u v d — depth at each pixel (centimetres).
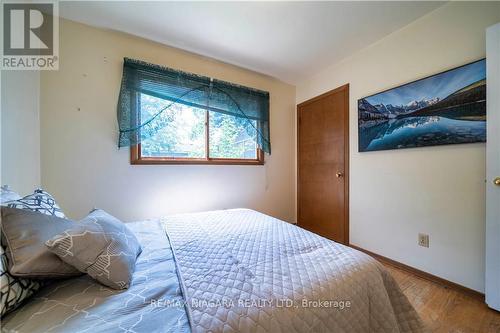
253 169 276
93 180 186
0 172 129
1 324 62
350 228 237
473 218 150
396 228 194
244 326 61
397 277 176
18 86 144
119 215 197
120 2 158
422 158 176
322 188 271
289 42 210
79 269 78
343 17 174
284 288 75
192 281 80
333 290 78
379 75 207
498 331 119
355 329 78
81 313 66
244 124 266
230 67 255
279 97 298
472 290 150
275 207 297
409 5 162
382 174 206
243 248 111
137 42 203
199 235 131
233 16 173
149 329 59
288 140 309
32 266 70
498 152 131
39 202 99
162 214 217
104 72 189
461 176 155
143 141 210
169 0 156
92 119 185
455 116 155
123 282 80
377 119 207
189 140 233
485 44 143
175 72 216
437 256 167
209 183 244
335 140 254
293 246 114
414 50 180
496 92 131
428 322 126
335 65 253
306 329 68
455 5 156
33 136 159
